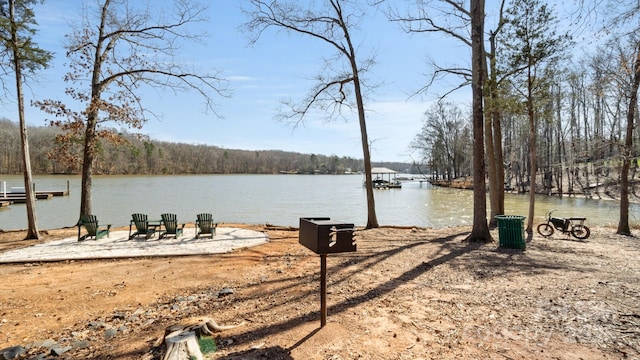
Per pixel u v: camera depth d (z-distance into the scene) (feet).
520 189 149.89
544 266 23.35
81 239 35.01
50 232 41.24
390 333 13.12
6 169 236.63
